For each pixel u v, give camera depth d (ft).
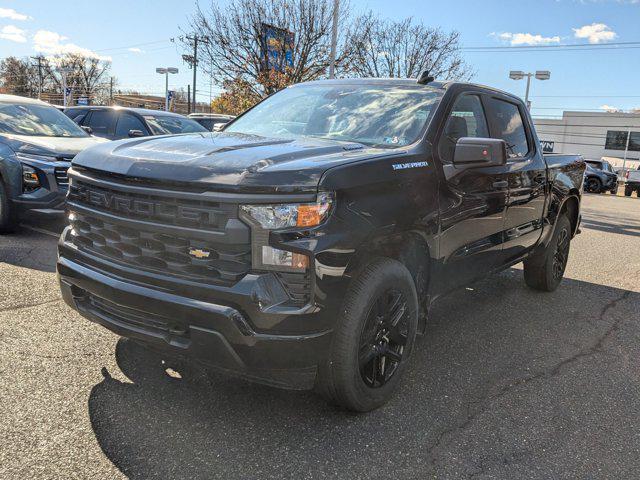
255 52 68.85
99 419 9.05
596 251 28.17
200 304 8.22
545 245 17.57
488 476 8.26
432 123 11.44
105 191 9.32
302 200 8.12
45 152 20.43
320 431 9.18
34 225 23.21
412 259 10.91
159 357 11.38
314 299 8.20
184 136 11.16
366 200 8.93
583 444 9.32
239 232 8.02
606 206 62.44
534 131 16.60
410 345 10.52
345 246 8.43
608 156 211.00
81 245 10.03
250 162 8.55
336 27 60.95
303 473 8.06
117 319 9.44
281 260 8.07
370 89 13.26
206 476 7.82
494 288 19.19
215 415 9.43
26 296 14.40
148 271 8.80
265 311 8.00
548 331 14.97
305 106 13.38
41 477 7.55
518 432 9.58
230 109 72.49
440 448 8.93
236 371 8.52
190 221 8.34
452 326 14.98
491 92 14.40
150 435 8.73
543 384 11.58
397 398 10.55
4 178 20.34
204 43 69.77
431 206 10.40
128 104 222.28
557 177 17.22
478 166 11.08
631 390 11.51
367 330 9.36
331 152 9.73
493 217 13.09
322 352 8.53
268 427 9.18
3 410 9.10
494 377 11.79
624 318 16.55
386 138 11.41
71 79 265.95
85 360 11.09
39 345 11.61
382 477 8.09
